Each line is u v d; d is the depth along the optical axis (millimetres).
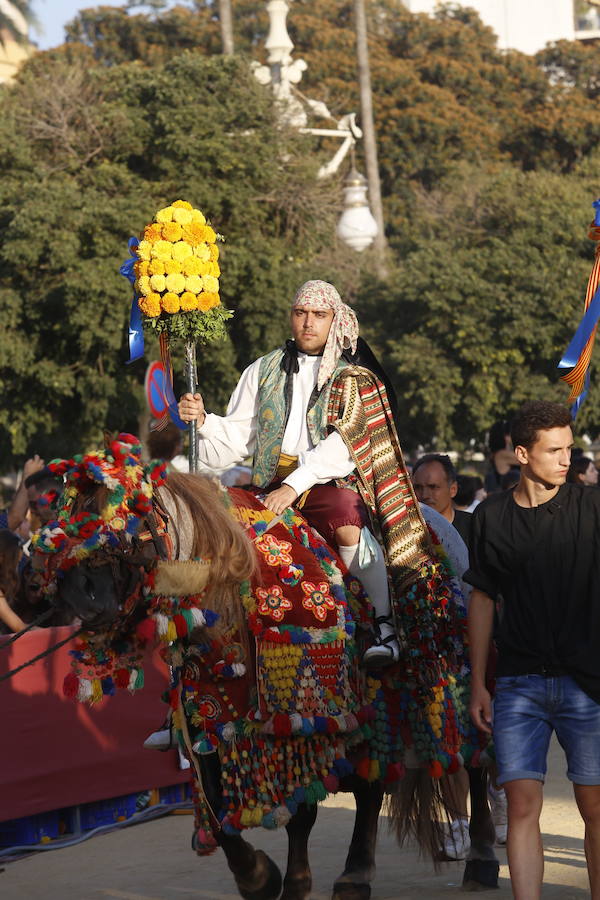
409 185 89250
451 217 56094
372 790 9969
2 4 68750
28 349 40312
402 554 9562
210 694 8461
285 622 8578
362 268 54875
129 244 10492
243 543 8414
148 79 44094
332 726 8633
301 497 9539
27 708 12656
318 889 10625
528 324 49156
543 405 8141
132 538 7762
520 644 8156
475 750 9953
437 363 49969
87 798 13172
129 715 13641
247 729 8484
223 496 8695
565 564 8078
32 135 42750
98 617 7672
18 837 12906
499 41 122438
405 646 9438
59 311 40344
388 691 9547
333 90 90688
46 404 41812
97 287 38625
